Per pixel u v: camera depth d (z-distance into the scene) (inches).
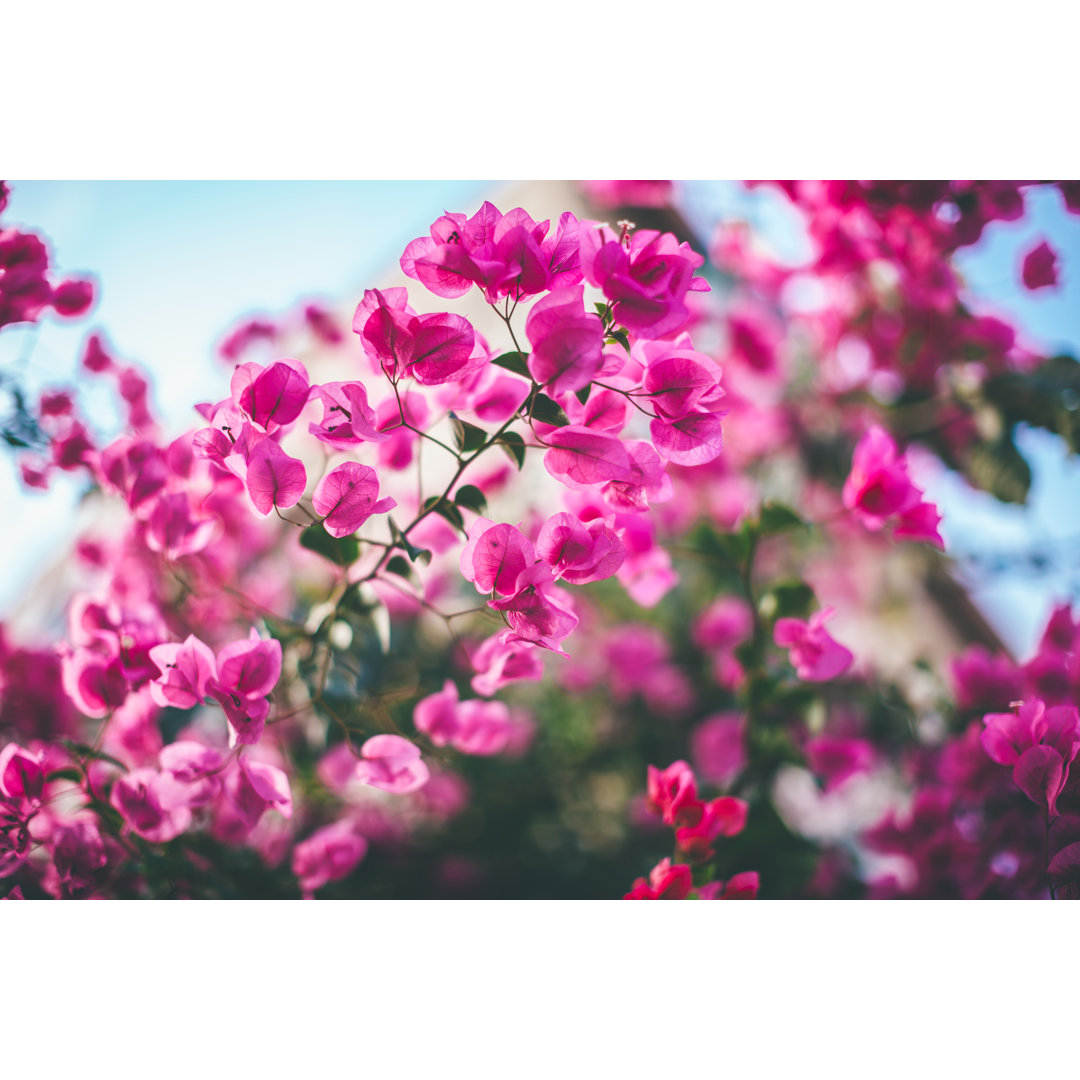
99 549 41.9
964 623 58.3
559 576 21.9
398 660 51.8
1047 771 28.2
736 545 37.3
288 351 55.7
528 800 59.4
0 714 41.1
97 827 31.3
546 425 23.1
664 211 59.4
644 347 22.7
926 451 47.7
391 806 56.4
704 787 59.4
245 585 45.0
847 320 50.9
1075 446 40.5
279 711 35.3
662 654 64.6
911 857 42.2
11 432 34.8
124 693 30.5
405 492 42.8
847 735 53.8
